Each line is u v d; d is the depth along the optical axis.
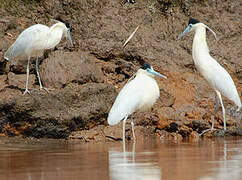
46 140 13.74
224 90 15.18
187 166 8.91
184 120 14.79
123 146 12.42
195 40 15.47
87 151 11.37
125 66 17.77
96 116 14.58
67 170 8.70
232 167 8.75
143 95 13.59
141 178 7.87
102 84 15.17
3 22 18.38
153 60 17.83
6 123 14.19
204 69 15.26
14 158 10.27
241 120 16.80
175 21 19.58
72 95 14.39
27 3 19.80
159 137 14.62
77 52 16.50
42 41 14.98
